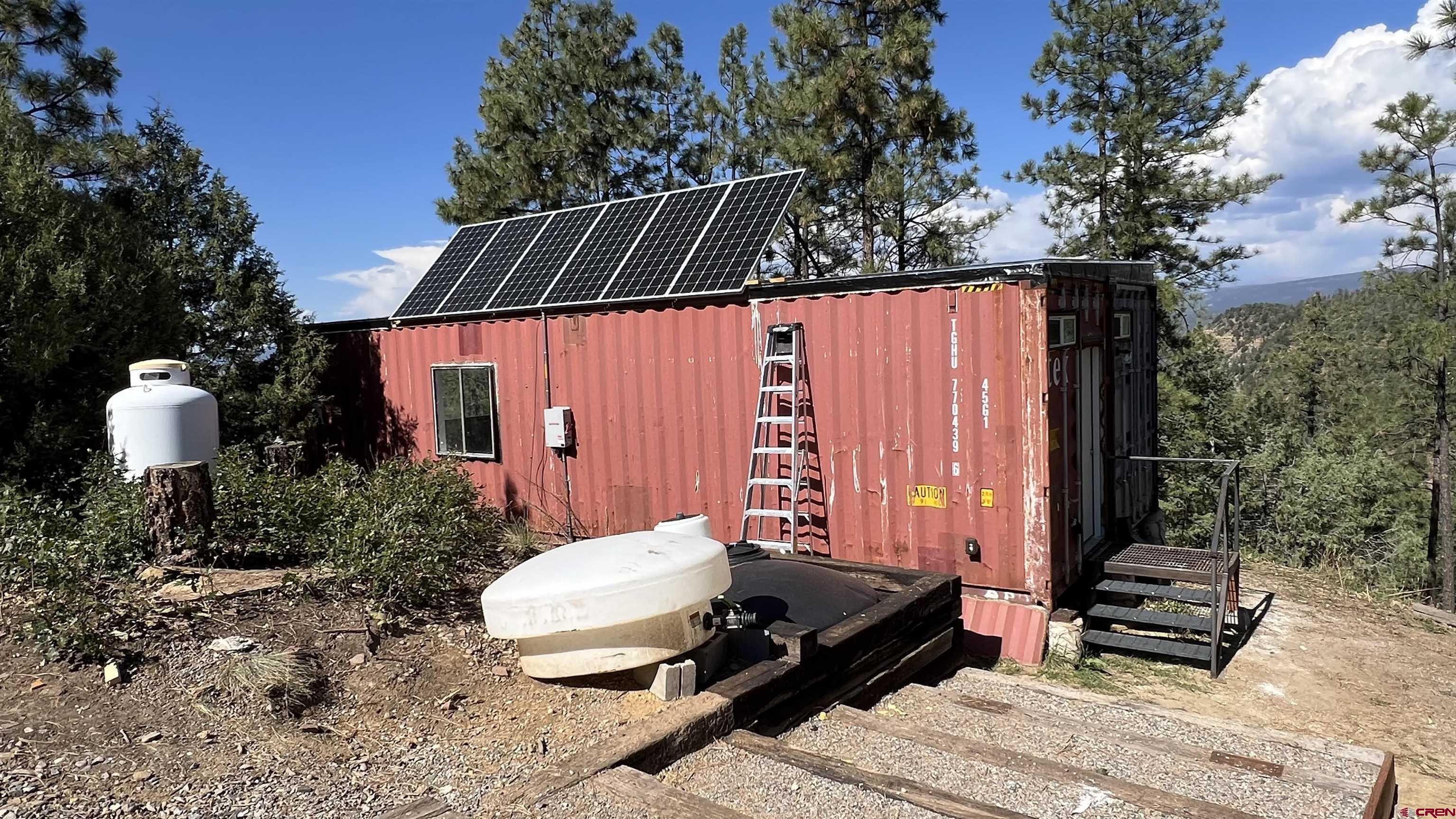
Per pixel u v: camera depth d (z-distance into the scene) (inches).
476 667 185.6
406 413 408.8
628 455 338.3
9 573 189.3
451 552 234.7
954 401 262.4
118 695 155.2
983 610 258.4
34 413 317.4
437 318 389.4
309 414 416.8
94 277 345.4
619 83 773.3
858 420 281.6
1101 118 748.6
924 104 582.6
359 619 196.5
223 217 425.7
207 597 193.3
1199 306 768.3
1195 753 165.9
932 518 269.3
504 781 136.8
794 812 131.2
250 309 405.1
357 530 213.8
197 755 139.8
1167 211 753.0
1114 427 325.1
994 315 253.3
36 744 137.6
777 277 318.0
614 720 159.0
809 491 293.6
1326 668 269.4
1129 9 737.0
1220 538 332.5
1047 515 247.8
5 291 311.0
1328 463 726.5
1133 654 277.4
